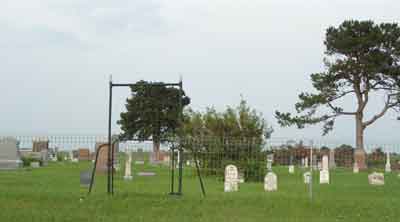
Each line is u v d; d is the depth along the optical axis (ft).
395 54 146.41
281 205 45.50
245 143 72.23
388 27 145.89
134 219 39.81
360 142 154.10
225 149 70.85
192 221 39.63
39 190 53.36
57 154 151.23
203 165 70.74
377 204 47.06
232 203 46.01
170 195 49.26
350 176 101.24
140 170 112.27
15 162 98.84
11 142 98.84
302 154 74.23
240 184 71.05
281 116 153.28
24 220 38.14
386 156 110.01
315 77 152.05
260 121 90.79
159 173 100.07
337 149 107.86
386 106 154.10
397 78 148.36
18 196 47.75
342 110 153.38
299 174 107.55
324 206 45.21
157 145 83.56
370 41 144.36
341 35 147.95
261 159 73.05
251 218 41.16
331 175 103.86
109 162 50.65
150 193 51.19
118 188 62.49
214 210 43.57
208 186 68.23
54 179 75.61
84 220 39.01
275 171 117.70
